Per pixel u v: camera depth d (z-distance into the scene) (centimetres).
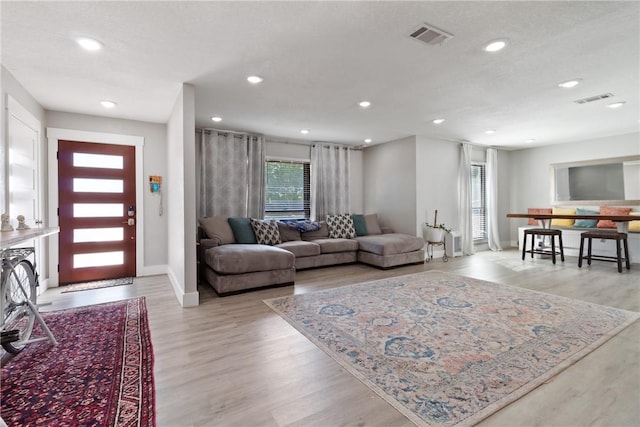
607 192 575
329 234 556
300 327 252
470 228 617
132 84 311
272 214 561
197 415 149
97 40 226
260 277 364
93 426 141
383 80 307
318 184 594
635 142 540
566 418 143
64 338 234
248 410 152
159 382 176
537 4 190
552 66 278
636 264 495
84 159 409
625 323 250
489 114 425
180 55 251
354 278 421
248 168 519
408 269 479
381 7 191
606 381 172
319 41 231
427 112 416
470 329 243
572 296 326
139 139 441
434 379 176
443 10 195
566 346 212
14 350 210
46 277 383
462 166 617
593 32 222
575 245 577
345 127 494
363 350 212
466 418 144
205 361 199
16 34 217
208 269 392
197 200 481
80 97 345
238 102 370
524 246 555
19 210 306
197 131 486
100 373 186
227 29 213
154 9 189
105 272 423
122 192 432
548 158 659
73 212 404
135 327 256
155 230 453
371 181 651
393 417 146
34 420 145
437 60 264
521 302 307
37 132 356
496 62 269
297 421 144
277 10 192
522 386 168
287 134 539
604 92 343
